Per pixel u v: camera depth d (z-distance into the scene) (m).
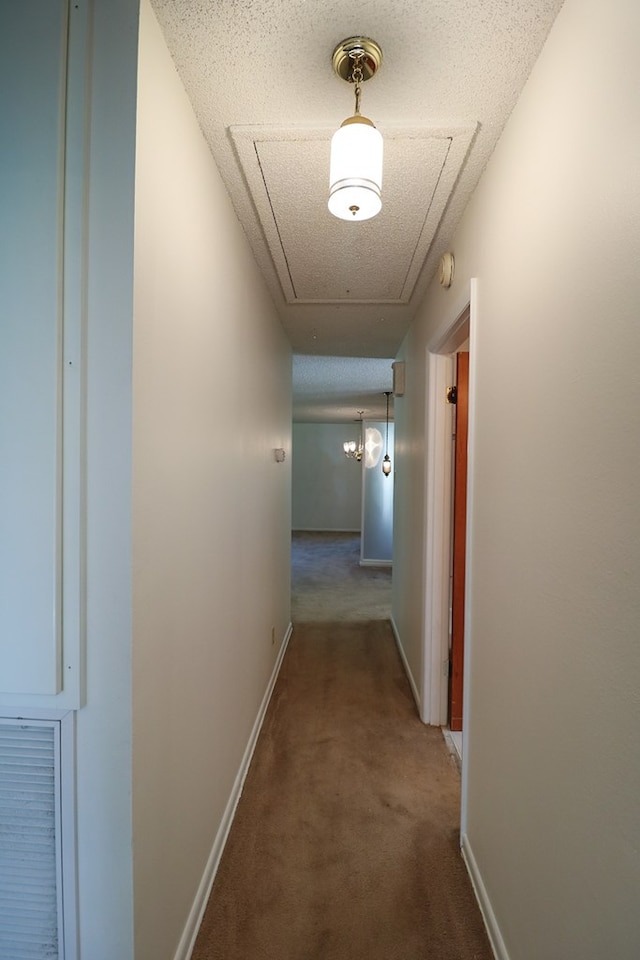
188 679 1.25
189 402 1.24
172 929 1.16
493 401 1.37
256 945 1.28
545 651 1.00
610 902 0.75
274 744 2.26
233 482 1.73
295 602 4.89
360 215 1.05
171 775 1.14
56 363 0.91
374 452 7.10
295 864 1.54
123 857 0.95
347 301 2.68
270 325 2.60
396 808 1.82
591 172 0.84
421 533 2.65
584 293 0.86
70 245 0.91
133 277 0.91
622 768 0.73
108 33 0.91
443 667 2.46
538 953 1.01
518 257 1.18
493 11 0.96
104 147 0.91
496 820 1.29
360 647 3.59
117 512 0.92
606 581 0.78
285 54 1.07
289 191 1.61
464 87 1.15
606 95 0.79
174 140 1.11
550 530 0.99
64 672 0.94
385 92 1.17
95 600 0.93
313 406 7.30
